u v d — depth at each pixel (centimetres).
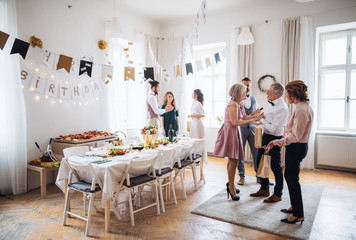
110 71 401
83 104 436
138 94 556
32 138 367
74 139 373
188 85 593
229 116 290
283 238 228
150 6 510
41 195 330
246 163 516
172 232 238
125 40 531
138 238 228
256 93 520
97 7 463
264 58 509
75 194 346
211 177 420
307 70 461
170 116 470
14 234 236
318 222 258
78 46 428
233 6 511
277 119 299
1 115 334
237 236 231
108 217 238
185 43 564
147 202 313
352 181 399
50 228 247
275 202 306
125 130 520
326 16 453
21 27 348
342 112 487
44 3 376
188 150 333
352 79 476
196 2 492
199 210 284
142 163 253
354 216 272
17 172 340
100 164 238
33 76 363
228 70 552
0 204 308
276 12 495
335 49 488
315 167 485
